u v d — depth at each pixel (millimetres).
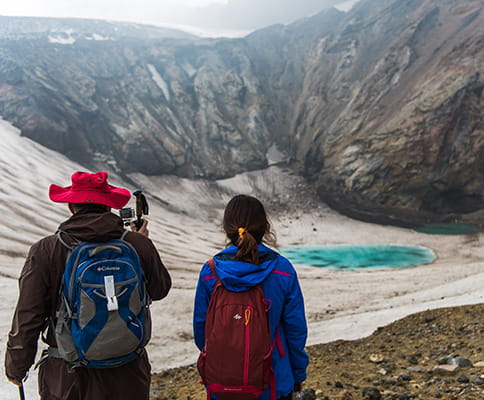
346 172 83062
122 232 2666
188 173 93562
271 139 112000
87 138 86500
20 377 2424
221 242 59219
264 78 130375
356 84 103500
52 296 2514
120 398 2535
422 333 10086
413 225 69250
